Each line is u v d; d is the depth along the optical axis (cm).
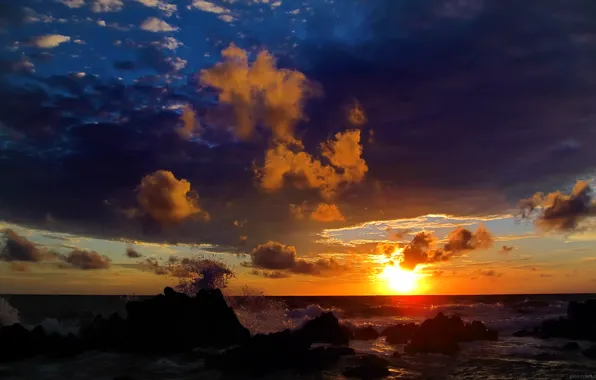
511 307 5838
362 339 3089
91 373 1888
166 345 2288
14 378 1800
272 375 1922
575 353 2470
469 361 2255
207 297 2566
